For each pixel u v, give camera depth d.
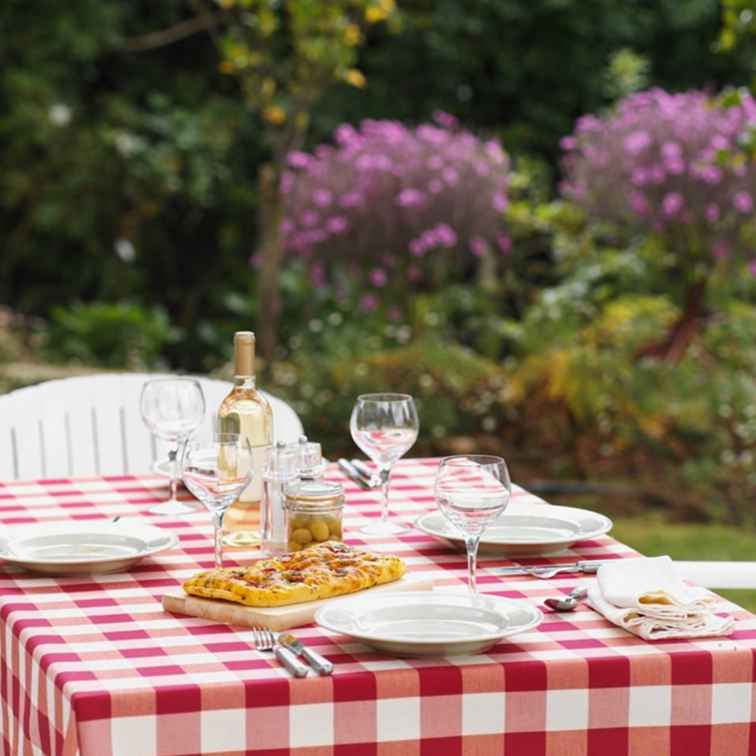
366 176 9.31
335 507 3.13
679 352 9.02
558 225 10.52
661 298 9.62
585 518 3.39
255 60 9.42
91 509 3.67
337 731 2.41
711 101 6.78
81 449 4.84
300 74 9.40
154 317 12.17
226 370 10.96
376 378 8.95
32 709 2.60
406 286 9.54
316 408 8.88
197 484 2.95
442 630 2.61
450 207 9.34
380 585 2.88
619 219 9.27
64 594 2.89
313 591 2.74
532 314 9.78
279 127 13.13
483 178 9.45
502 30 13.65
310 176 9.59
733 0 6.16
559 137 13.94
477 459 2.74
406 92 13.85
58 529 3.25
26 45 13.30
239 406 3.36
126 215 13.52
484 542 3.16
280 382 9.20
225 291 13.62
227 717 2.37
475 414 8.77
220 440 2.95
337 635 2.63
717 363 9.18
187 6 13.99
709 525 7.71
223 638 2.62
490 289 10.59
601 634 2.64
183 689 2.36
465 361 9.03
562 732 2.49
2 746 2.87
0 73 13.35
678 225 8.95
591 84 13.67
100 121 13.48
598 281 10.12
